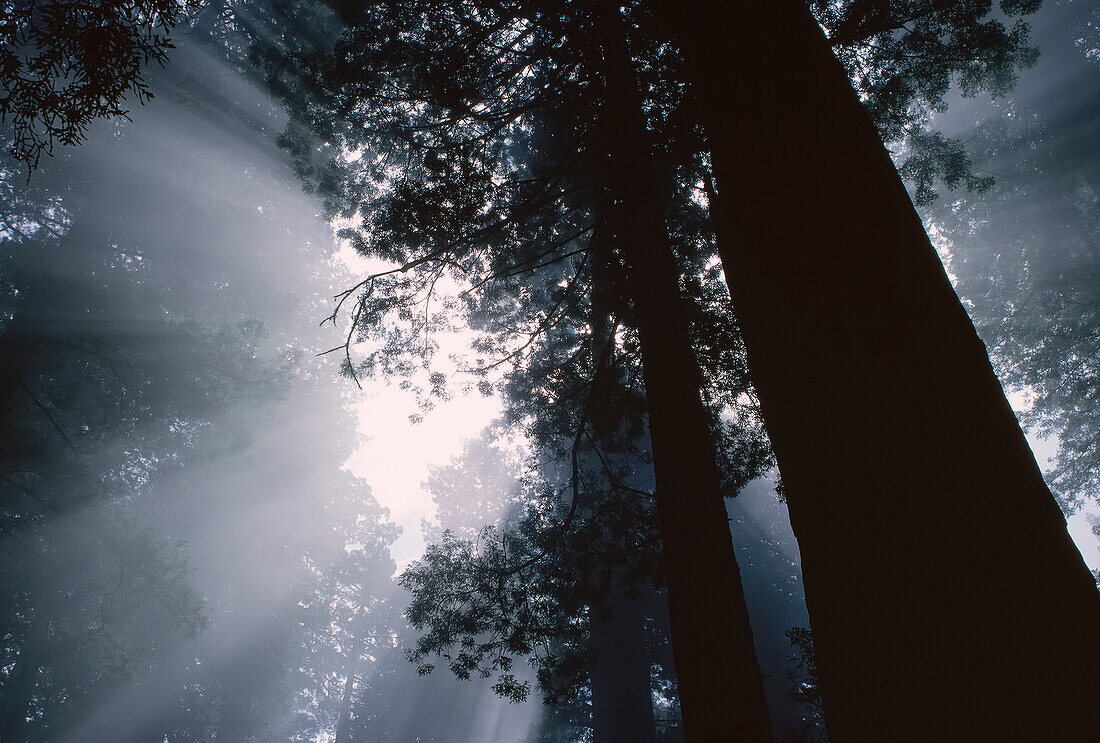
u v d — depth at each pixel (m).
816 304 2.27
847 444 2.04
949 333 2.06
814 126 2.62
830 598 2.00
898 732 1.69
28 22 4.34
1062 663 1.53
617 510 12.91
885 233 2.28
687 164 11.12
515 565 12.79
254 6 17.41
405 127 12.63
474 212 10.74
